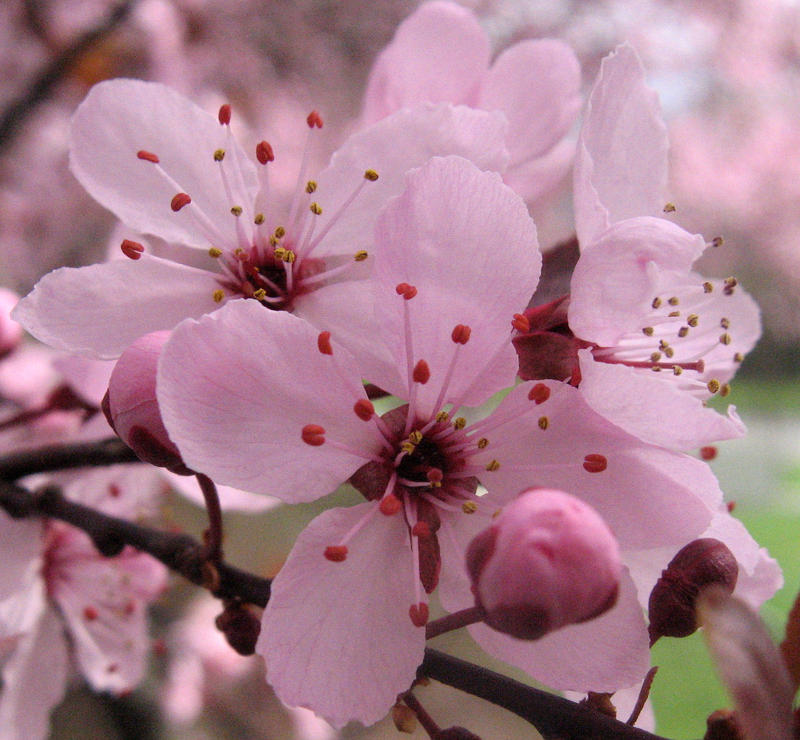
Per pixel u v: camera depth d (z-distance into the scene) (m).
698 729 0.12
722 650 0.07
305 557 0.08
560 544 0.07
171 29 0.27
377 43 0.36
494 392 0.08
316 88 0.36
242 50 0.32
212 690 0.19
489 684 0.08
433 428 0.08
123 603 0.11
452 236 0.08
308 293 0.09
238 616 0.09
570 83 0.10
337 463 0.08
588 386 0.08
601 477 0.08
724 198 0.55
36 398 0.13
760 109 0.53
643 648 0.08
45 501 0.10
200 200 0.09
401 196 0.08
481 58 0.10
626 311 0.08
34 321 0.09
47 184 0.30
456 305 0.08
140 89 0.09
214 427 0.08
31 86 0.24
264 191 0.09
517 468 0.08
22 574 0.11
